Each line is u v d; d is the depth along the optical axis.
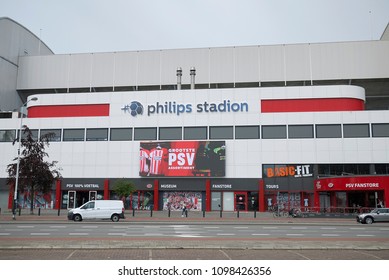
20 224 28.92
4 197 51.66
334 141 47.41
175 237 19.81
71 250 14.37
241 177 48.22
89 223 30.17
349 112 47.75
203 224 30.03
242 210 47.88
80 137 51.25
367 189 40.97
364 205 43.22
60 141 51.28
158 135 50.34
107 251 14.20
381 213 33.12
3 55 59.41
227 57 57.84
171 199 49.19
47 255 13.27
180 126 50.25
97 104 52.09
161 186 49.09
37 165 40.31
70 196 50.34
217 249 14.89
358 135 47.25
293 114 48.56
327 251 14.58
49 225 28.00
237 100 49.94
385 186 40.38
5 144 51.94
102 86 59.53
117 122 51.16
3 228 25.22
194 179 48.88
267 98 49.75
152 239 18.41
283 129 48.50
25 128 41.66
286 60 56.84
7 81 59.75
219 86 58.09
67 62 61.06
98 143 50.84
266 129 48.84
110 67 59.81
